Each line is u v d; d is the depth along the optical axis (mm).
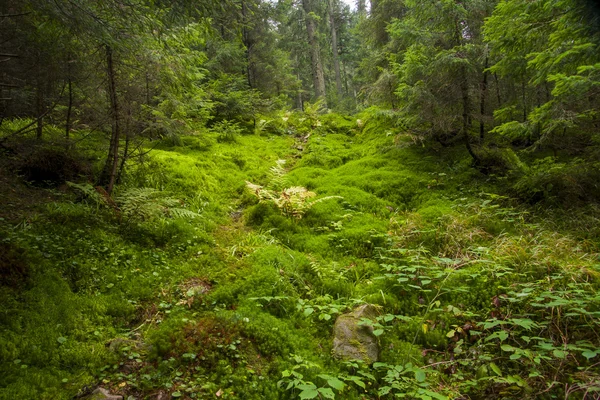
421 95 7535
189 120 8812
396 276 4734
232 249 5469
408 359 3348
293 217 6730
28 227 4410
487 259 4652
